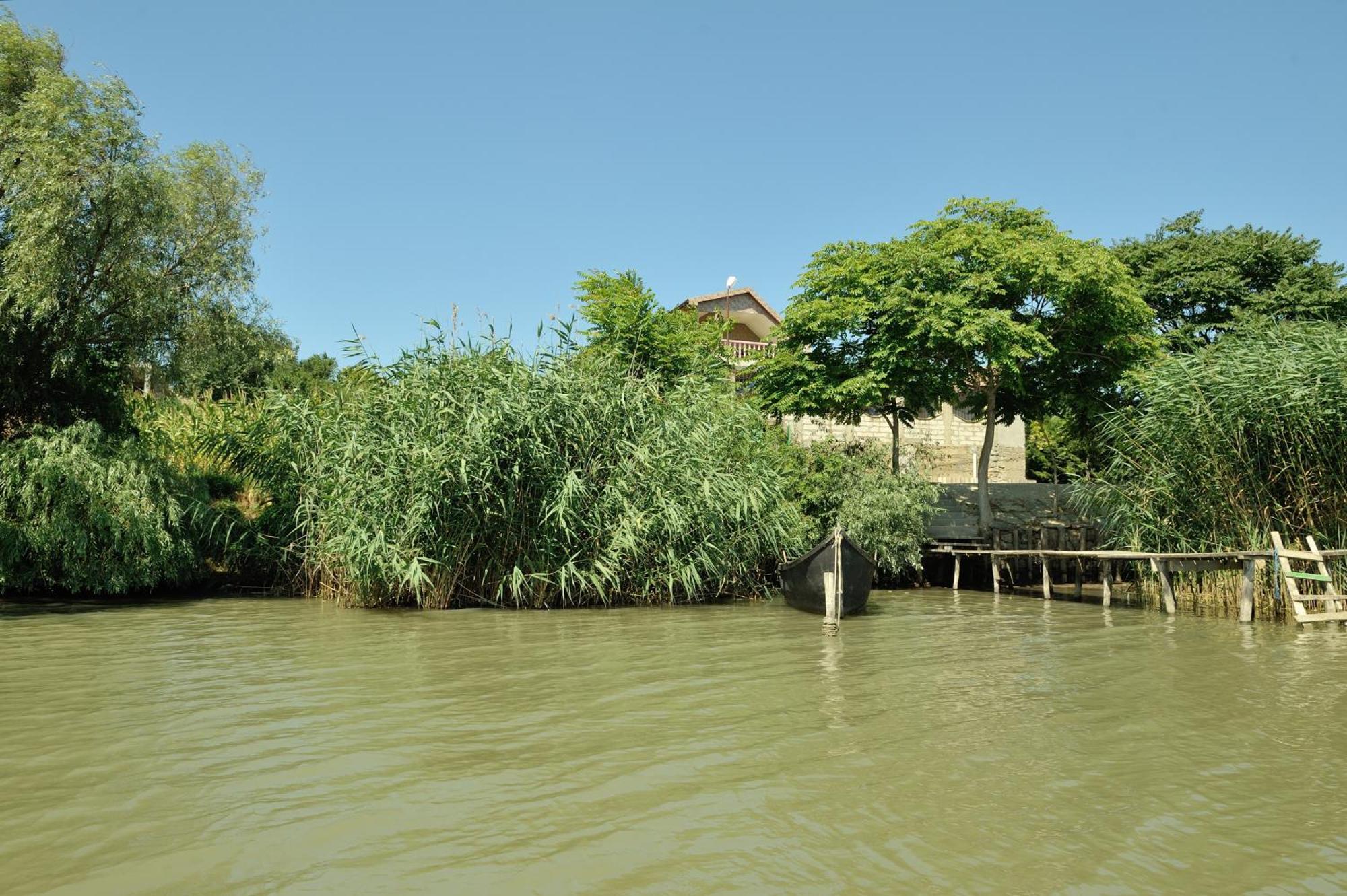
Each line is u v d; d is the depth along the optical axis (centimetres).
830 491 1995
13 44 1560
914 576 2152
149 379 1800
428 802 519
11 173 1481
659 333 2330
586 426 1495
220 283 1678
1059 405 2411
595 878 420
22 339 1570
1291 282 3131
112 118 1535
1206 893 410
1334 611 1325
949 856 449
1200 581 1605
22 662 952
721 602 1587
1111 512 1741
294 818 493
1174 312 3266
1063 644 1145
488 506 1459
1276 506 1448
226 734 664
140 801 519
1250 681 897
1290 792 549
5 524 1420
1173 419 1535
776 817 500
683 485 1559
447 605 1445
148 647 1055
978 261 2144
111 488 1495
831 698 800
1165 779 571
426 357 1554
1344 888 417
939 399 2258
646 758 609
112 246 1540
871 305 2100
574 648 1062
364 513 1441
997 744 651
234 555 1678
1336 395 1351
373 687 831
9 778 562
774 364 2252
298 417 1645
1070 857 449
